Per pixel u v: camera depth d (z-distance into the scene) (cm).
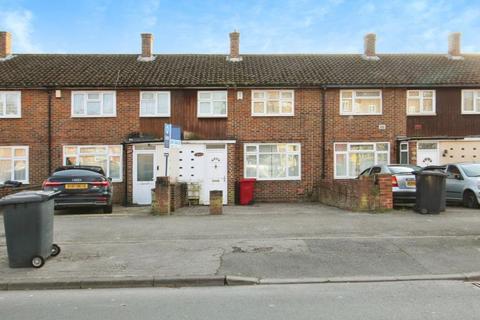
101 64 2109
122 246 850
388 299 575
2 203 713
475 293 600
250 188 1784
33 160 1884
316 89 1933
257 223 1066
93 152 1895
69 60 2162
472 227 987
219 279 659
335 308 541
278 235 927
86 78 1928
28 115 1889
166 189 1274
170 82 1895
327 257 765
